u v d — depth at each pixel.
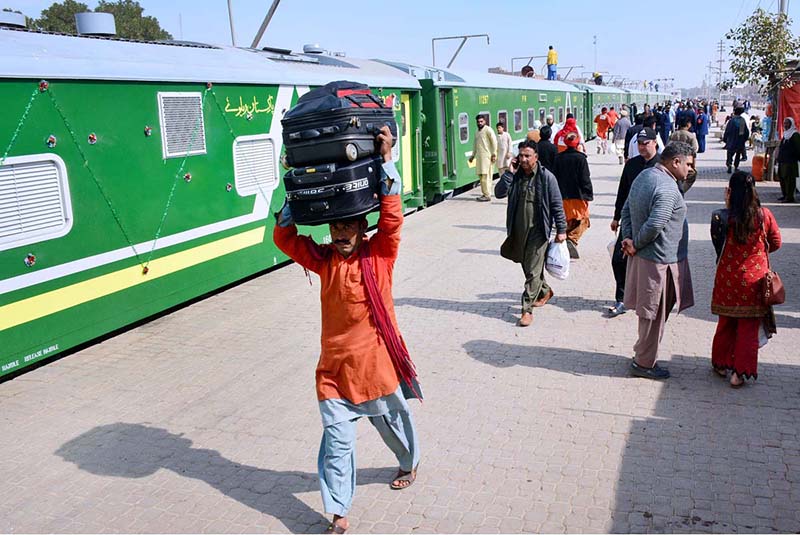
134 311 7.36
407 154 14.61
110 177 6.97
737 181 5.20
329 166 3.58
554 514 3.98
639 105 53.62
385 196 3.74
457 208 15.58
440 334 7.07
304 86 10.25
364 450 4.83
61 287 6.50
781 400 5.27
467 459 4.62
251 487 4.41
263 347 6.91
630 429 4.93
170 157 7.75
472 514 4.02
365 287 3.76
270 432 5.14
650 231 5.32
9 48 6.08
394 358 3.89
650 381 5.72
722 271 5.39
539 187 7.04
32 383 6.14
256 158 9.27
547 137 9.44
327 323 3.83
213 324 7.67
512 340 6.83
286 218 3.83
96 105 6.79
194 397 5.77
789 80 16.22
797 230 11.48
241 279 9.72
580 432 4.92
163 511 4.18
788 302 7.59
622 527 3.84
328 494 3.85
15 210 6.03
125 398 5.79
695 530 3.79
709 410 5.16
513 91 21.78
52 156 6.34
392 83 13.20
